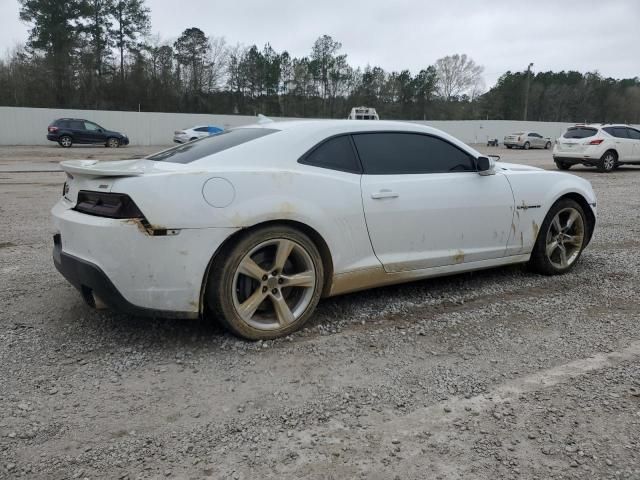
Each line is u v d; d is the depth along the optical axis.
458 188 4.12
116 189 2.96
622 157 16.94
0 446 2.27
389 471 2.15
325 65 69.00
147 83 55.03
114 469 2.13
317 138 3.60
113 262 2.94
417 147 4.06
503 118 77.50
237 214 3.11
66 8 51.88
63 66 50.22
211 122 39.03
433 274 4.10
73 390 2.75
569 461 2.21
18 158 21.23
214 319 3.70
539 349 3.34
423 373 3.00
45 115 33.06
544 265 4.87
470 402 2.69
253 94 64.81
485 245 4.37
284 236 3.31
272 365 3.07
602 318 3.88
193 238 3.01
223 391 2.77
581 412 2.60
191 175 3.05
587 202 5.05
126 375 2.92
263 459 2.21
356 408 2.62
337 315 3.86
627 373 3.01
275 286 3.36
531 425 2.48
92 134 29.73
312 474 2.12
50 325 3.60
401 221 3.82
